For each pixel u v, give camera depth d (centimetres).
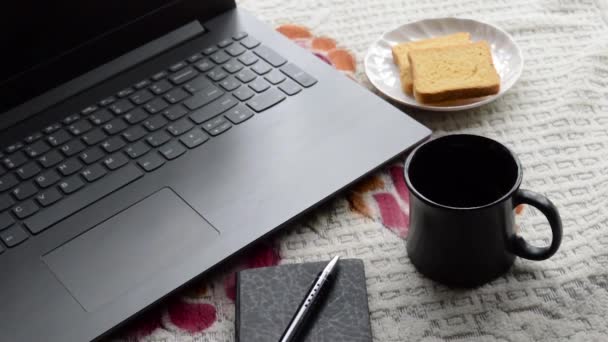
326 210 62
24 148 67
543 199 50
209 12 80
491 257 52
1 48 69
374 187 63
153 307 55
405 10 85
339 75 72
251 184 62
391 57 76
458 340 52
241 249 57
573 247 57
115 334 55
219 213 59
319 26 84
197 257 56
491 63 70
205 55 76
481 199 55
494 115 69
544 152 65
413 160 52
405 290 55
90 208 61
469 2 84
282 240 60
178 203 61
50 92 72
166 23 78
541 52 76
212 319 55
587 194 60
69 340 52
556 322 52
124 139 67
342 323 51
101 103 71
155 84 73
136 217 60
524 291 54
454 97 69
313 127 66
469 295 54
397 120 66
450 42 74
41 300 55
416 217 52
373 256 58
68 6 71
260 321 52
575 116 68
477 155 53
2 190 63
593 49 75
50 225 60
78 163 65
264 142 65
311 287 53
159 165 64
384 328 53
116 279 56
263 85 71
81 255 57
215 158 64
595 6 80
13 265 57
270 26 79
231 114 68
